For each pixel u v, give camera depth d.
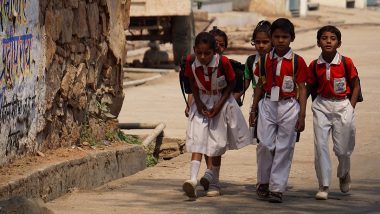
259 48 23.98
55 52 25.91
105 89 30.14
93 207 21.88
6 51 22.30
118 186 26.05
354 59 73.06
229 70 23.11
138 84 56.69
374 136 37.00
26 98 23.84
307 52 80.00
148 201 22.89
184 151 35.19
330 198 23.64
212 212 21.16
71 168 24.59
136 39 64.25
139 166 30.45
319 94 23.61
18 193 21.02
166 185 26.03
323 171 23.31
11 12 22.56
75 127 27.62
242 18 99.88
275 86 22.72
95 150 27.47
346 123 23.44
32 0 24.12
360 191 24.95
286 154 22.75
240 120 23.61
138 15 60.38
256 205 22.31
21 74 23.41
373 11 137.00
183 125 40.56
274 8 110.94
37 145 24.83
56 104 26.23
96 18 28.86
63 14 26.27
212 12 102.00
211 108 23.30
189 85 23.47
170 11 60.78
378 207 22.14
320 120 23.53
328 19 117.25
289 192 24.61
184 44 64.19
